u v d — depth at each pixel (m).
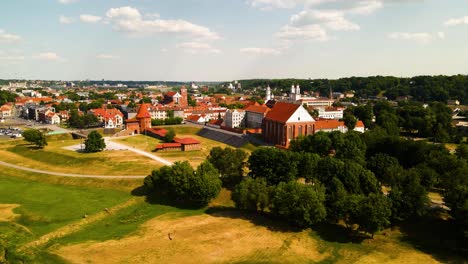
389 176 120.00
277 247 91.75
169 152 191.25
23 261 80.69
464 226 96.38
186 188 117.25
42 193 127.56
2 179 144.12
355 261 86.88
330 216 103.88
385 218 95.38
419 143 148.38
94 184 137.50
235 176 140.75
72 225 102.62
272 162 126.56
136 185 134.75
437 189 131.62
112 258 84.25
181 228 101.25
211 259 85.19
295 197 100.62
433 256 89.25
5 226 97.75
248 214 112.38
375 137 166.38
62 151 182.38
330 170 119.12
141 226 103.50
